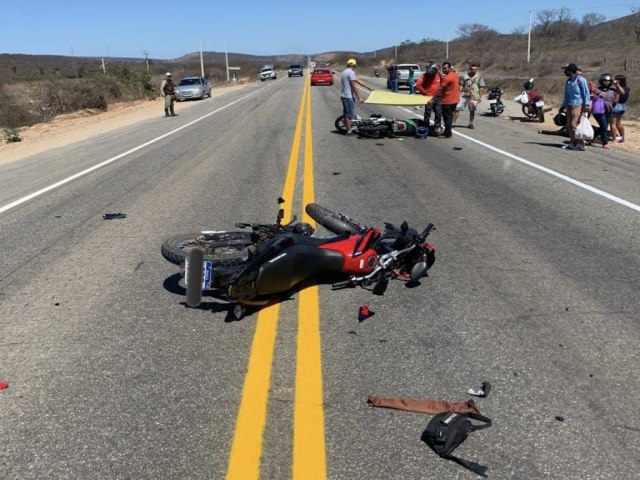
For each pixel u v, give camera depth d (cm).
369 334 427
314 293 503
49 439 314
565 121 1573
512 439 311
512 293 501
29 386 365
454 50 10744
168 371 379
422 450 302
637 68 4612
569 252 607
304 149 1348
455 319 451
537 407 338
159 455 299
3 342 423
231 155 1291
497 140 1498
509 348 405
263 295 465
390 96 1573
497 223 720
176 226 717
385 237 539
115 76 4275
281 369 380
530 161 1167
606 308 469
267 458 296
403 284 525
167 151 1391
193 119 2248
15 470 290
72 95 3172
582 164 1131
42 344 419
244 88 5162
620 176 1005
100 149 1500
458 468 288
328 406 339
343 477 282
